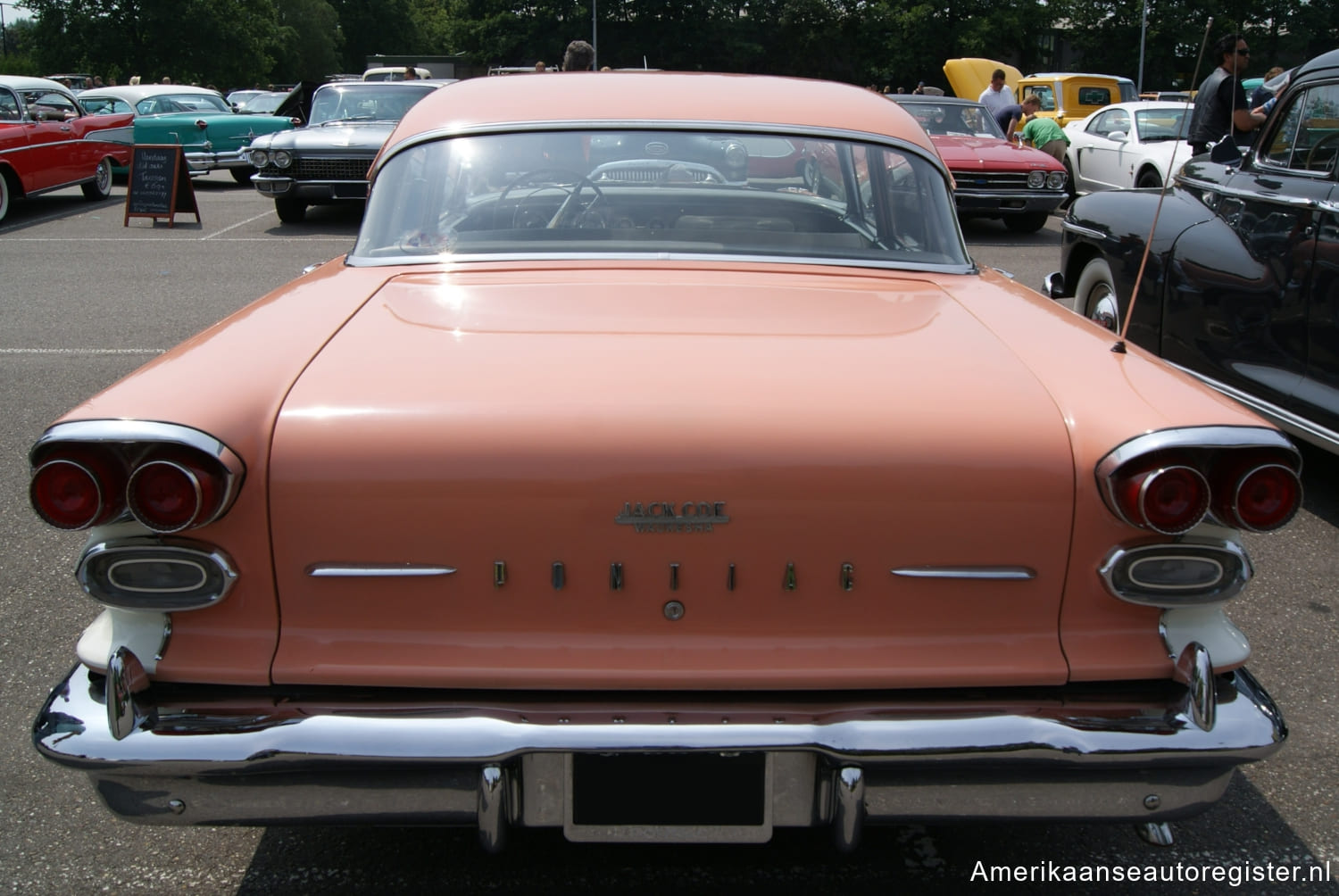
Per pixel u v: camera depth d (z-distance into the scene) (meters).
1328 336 3.97
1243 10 36.28
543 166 2.77
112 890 2.25
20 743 2.77
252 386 1.86
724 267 2.57
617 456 1.78
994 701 1.85
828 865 2.34
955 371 1.96
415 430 1.79
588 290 2.35
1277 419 4.24
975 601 1.84
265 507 1.78
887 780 1.82
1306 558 3.97
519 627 1.83
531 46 57.41
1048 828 2.48
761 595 1.83
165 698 1.83
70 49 49.47
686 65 57.31
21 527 4.10
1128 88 19.19
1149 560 1.81
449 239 2.67
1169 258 4.84
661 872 2.31
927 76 54.09
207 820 1.83
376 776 1.80
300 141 11.59
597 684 1.83
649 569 1.81
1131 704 1.84
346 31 86.19
